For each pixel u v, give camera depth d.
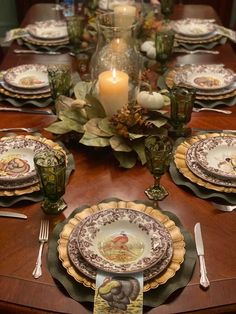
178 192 1.06
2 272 0.85
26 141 1.20
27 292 0.82
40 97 1.45
